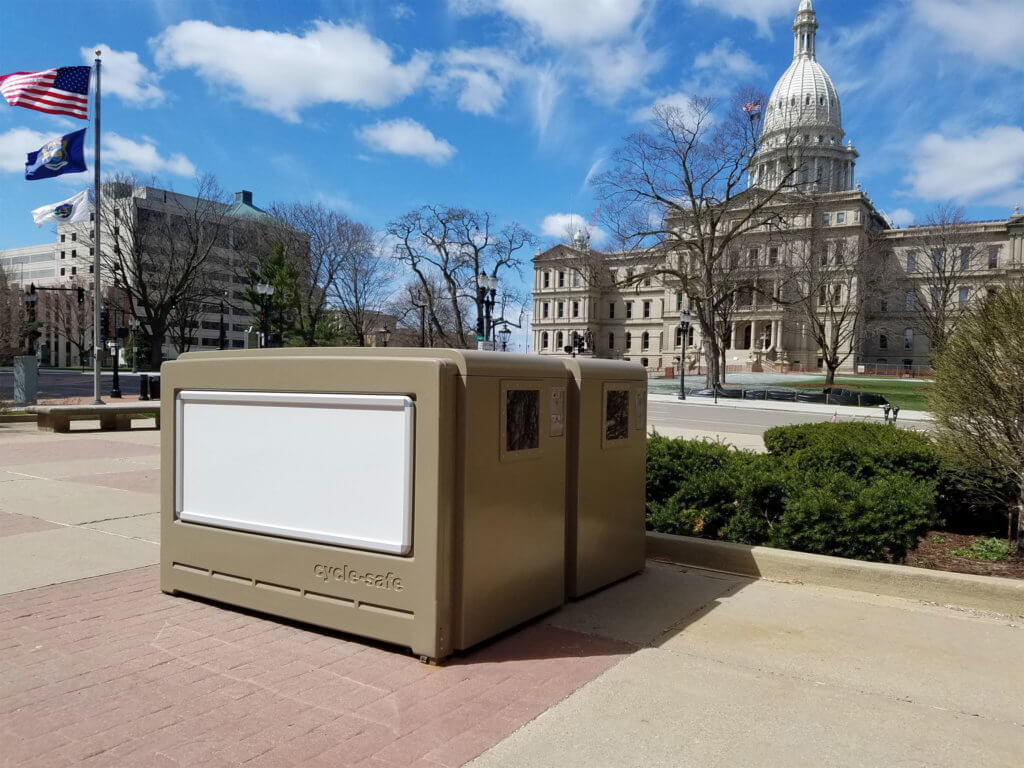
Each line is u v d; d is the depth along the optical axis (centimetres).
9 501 771
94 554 561
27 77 1906
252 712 300
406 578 356
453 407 354
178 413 451
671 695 320
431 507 346
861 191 7538
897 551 529
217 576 433
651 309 10412
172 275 5541
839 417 2694
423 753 268
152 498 789
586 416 449
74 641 380
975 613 436
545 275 11000
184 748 270
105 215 5209
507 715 299
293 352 412
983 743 280
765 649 376
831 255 5272
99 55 2095
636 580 500
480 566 365
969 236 5566
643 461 519
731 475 603
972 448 573
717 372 4234
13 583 484
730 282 4516
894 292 5928
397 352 377
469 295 5550
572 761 263
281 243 5434
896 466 679
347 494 379
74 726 287
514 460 388
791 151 4447
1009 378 534
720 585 490
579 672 344
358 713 299
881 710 307
